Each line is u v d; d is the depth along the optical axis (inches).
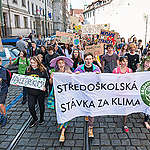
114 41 319.0
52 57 218.2
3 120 160.4
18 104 205.8
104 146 130.2
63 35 394.3
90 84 139.8
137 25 802.8
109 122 164.4
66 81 137.3
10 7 933.2
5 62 299.4
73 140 138.4
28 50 298.7
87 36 592.7
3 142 137.2
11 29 932.0
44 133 148.6
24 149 128.8
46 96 227.0
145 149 126.4
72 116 142.2
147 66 159.5
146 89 142.5
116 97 143.2
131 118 171.8
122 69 152.5
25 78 153.9
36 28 1424.7
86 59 142.0
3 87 155.9
